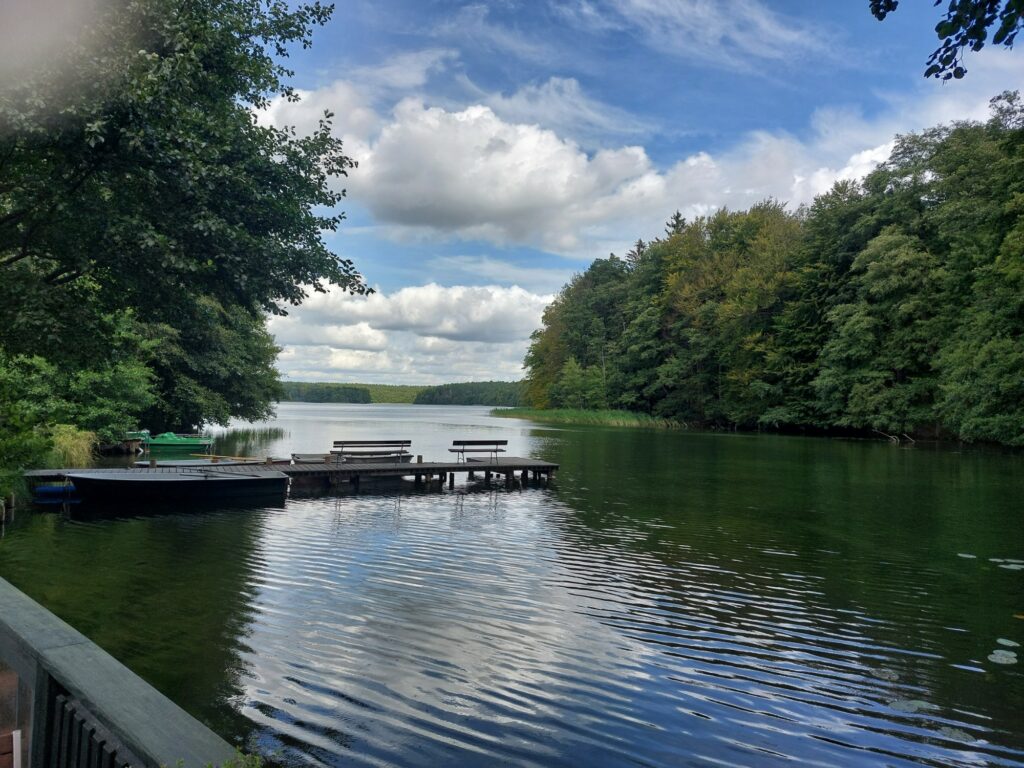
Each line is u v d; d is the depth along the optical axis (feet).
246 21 38.55
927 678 18.11
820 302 146.20
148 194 27.96
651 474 65.98
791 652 19.84
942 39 12.12
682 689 17.20
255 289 31.63
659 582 26.96
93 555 29.48
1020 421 90.12
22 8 21.16
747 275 159.22
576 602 24.16
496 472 61.16
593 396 227.20
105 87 23.04
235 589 24.50
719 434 144.15
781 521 40.70
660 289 201.57
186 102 31.73
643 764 13.65
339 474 55.36
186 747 5.98
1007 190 89.04
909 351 120.88
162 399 91.04
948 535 36.78
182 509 42.11
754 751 14.28
